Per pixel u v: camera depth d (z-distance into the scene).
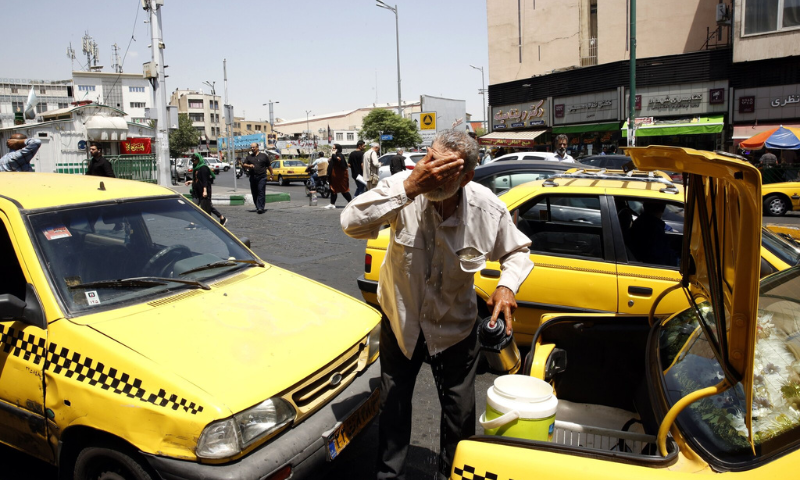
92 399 2.51
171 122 19.78
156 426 2.37
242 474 2.33
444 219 2.39
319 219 13.51
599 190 4.45
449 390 2.64
